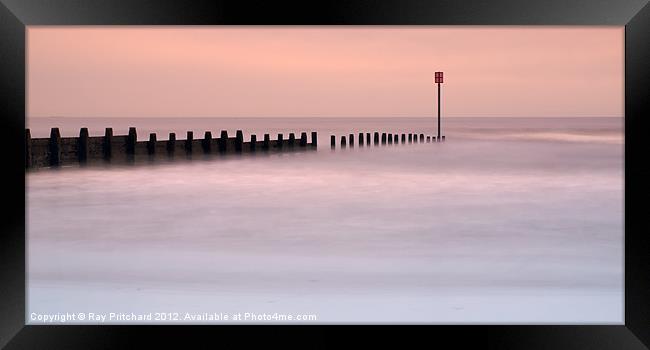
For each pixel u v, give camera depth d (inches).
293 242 428.5
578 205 580.4
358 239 438.0
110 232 459.5
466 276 335.9
